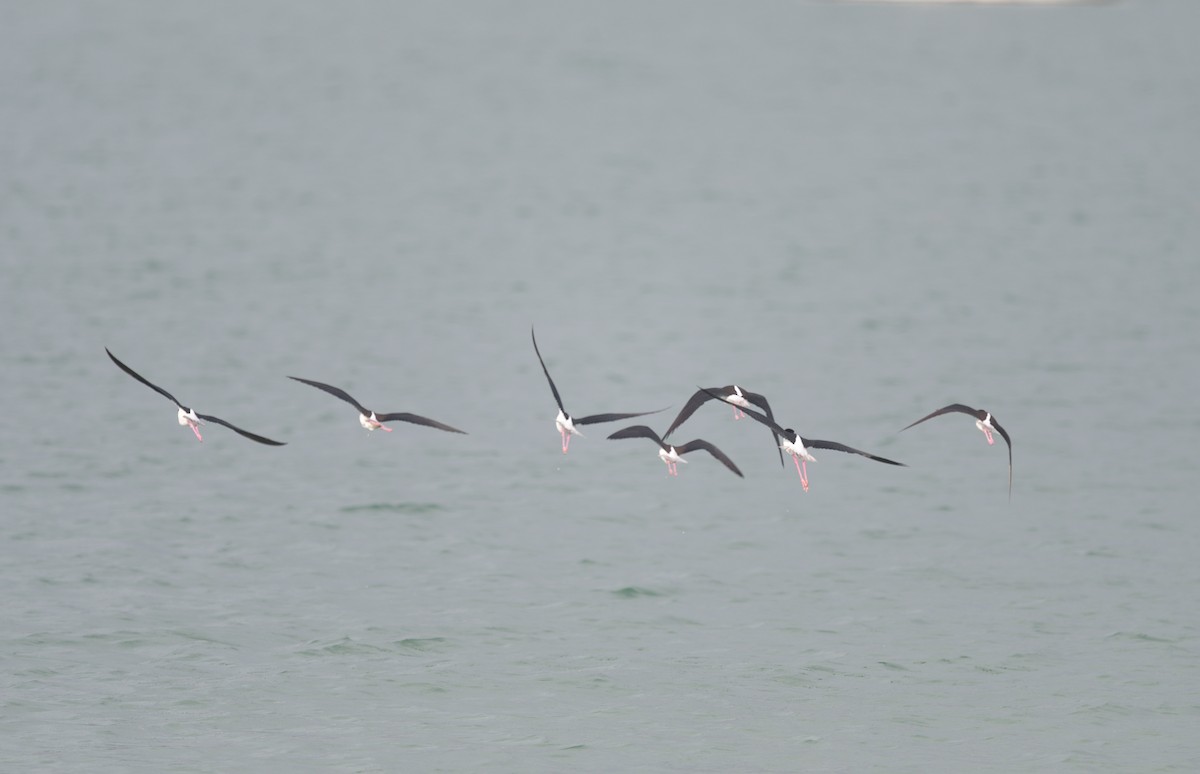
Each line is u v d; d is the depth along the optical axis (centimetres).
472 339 6756
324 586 3762
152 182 10325
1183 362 6291
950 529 4297
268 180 10688
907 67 18112
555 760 2838
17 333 6391
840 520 4388
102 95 14300
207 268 7881
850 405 5738
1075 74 17462
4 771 2728
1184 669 3300
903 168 11669
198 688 3123
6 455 4797
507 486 4694
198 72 16262
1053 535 4238
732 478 4841
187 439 5081
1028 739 2958
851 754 2883
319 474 4756
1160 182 10850
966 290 7731
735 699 3130
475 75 17000
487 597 3709
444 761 2817
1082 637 3484
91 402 5469
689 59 18875
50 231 8569
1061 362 6312
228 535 4134
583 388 5994
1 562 3838
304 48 18775
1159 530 4275
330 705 3061
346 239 8875
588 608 3650
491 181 11112
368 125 13525
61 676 3156
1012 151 12394
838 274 8181
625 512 4450
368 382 5962
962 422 5500
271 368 6097
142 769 2752
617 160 12175
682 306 7475
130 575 3784
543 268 8338
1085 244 8831
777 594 3769
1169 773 2816
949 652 3394
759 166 11912
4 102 13612
